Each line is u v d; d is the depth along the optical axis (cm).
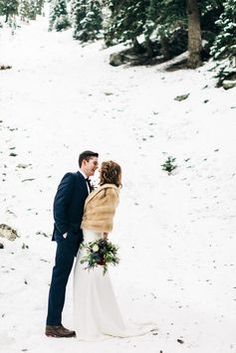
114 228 1098
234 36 2005
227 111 1786
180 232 1102
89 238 486
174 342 484
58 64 3247
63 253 488
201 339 506
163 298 682
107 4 2872
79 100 2253
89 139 1756
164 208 1263
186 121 1839
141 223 1152
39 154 1574
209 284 793
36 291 638
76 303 493
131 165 1548
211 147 1550
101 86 2467
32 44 5756
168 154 1614
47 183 1341
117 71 2778
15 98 2245
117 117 2022
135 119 1978
